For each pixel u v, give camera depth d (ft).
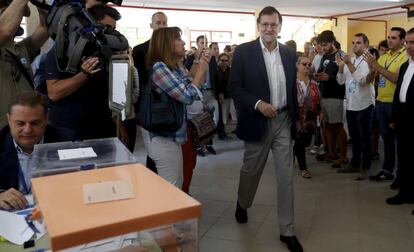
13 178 4.99
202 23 38.27
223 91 20.38
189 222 2.36
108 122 6.77
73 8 5.77
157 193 2.49
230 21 39.34
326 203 10.89
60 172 3.08
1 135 5.12
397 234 8.83
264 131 8.16
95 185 2.56
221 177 13.43
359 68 12.87
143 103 7.31
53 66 6.17
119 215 2.17
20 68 6.49
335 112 13.99
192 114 11.07
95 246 2.38
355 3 32.68
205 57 7.89
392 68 12.14
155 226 2.21
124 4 31.19
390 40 12.44
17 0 5.88
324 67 13.98
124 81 5.63
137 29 34.45
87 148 3.86
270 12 8.01
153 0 29.71
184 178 9.40
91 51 5.82
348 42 43.80
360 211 10.26
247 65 8.23
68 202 2.33
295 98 8.19
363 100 13.01
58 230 1.99
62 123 6.23
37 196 2.44
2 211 4.25
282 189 8.16
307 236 8.82
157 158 7.50
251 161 8.57
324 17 41.57
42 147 3.95
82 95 6.30
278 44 8.30
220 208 10.55
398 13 39.29
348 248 8.20
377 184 12.46
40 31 6.89
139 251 2.48
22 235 3.73
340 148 14.35
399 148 10.81
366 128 13.32
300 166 13.41
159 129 7.23
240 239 8.66
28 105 4.88
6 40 5.85
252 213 10.15
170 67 7.27
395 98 10.93
